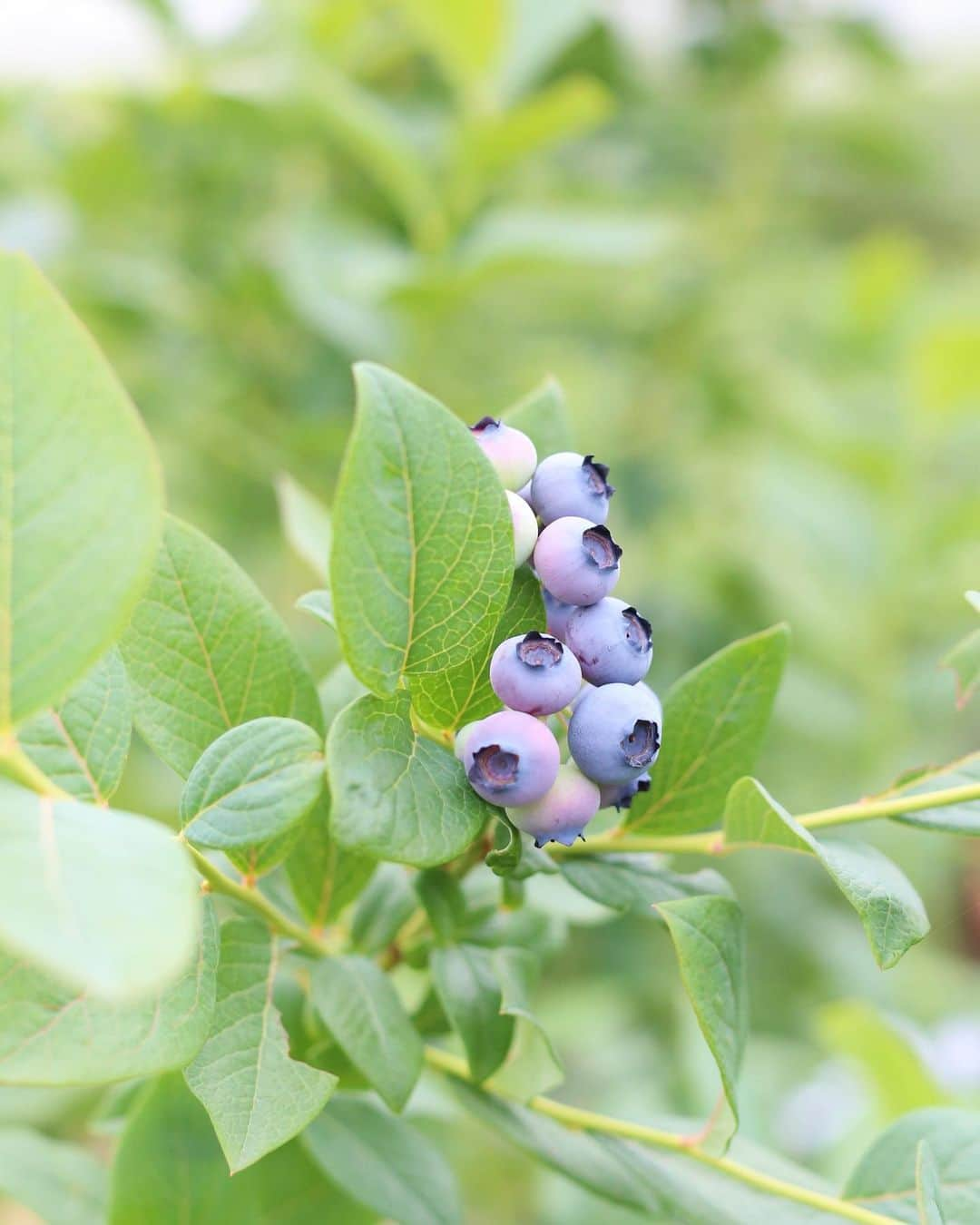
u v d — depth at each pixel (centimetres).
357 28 127
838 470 153
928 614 153
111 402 49
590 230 111
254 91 113
